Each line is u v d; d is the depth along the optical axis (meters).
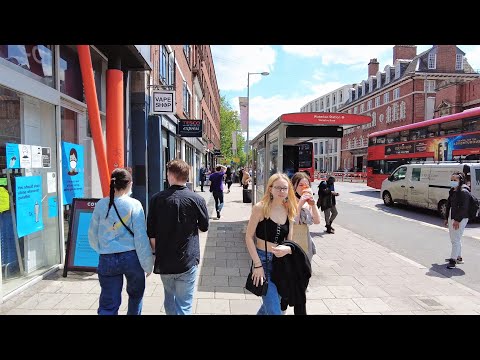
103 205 3.27
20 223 4.84
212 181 11.98
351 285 5.38
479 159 14.25
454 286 5.42
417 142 18.55
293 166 11.55
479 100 32.91
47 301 4.40
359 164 63.09
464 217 6.38
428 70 45.75
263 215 3.22
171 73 13.25
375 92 54.88
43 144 5.36
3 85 4.32
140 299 3.38
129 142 8.29
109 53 6.88
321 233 9.68
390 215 13.45
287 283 3.15
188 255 3.18
